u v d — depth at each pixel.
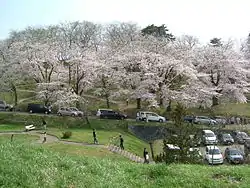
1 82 72.56
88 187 11.31
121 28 114.62
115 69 73.00
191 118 63.12
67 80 74.06
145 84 67.75
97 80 75.25
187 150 24.03
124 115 65.50
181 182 13.14
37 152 14.83
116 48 86.25
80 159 15.23
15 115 62.25
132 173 14.15
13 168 11.47
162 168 14.38
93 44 113.12
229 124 65.50
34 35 109.25
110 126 60.66
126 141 50.94
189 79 71.56
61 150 38.75
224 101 76.25
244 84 74.56
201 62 76.19
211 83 75.31
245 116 69.19
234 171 14.96
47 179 11.23
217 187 12.84
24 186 10.48
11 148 14.64
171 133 26.06
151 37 89.69
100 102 79.06
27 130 53.38
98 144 45.53
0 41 92.12
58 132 52.56
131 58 71.25
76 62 68.81
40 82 72.38
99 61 73.31
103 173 13.20
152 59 70.44
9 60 73.38
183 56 76.25
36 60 69.12
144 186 12.48
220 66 74.31
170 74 72.06
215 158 42.25
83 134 51.84
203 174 14.40
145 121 63.34
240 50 97.56
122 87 74.38
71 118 61.66
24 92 87.00
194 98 66.62
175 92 66.75
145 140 58.69
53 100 68.12
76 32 117.12
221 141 55.19
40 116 61.69
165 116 66.88
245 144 49.53
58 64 73.69
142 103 77.56
